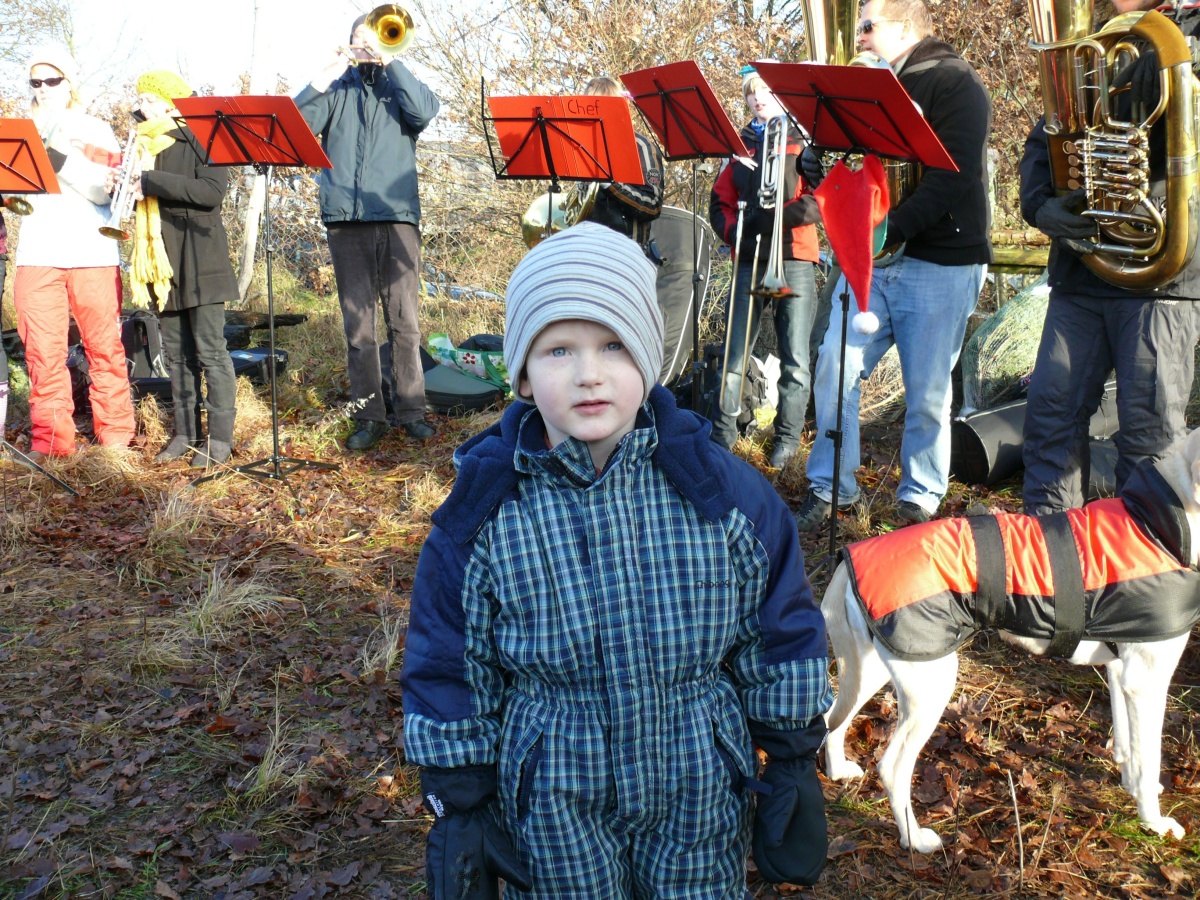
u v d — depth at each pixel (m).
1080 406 3.59
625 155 5.07
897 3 4.20
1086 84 3.24
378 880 2.69
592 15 8.91
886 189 3.71
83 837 2.86
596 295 1.43
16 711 3.48
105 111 13.03
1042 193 3.50
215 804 2.99
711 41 9.19
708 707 1.57
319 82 5.87
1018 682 3.49
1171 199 3.11
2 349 5.93
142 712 3.48
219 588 4.30
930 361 4.46
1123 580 2.46
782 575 1.60
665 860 1.55
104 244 6.06
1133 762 2.71
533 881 1.55
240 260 10.94
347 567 4.68
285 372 7.89
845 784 3.00
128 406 6.41
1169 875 2.56
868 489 5.26
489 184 9.70
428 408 7.12
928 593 2.52
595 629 1.50
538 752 1.53
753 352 6.61
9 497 5.53
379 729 3.36
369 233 6.19
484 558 1.53
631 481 1.52
